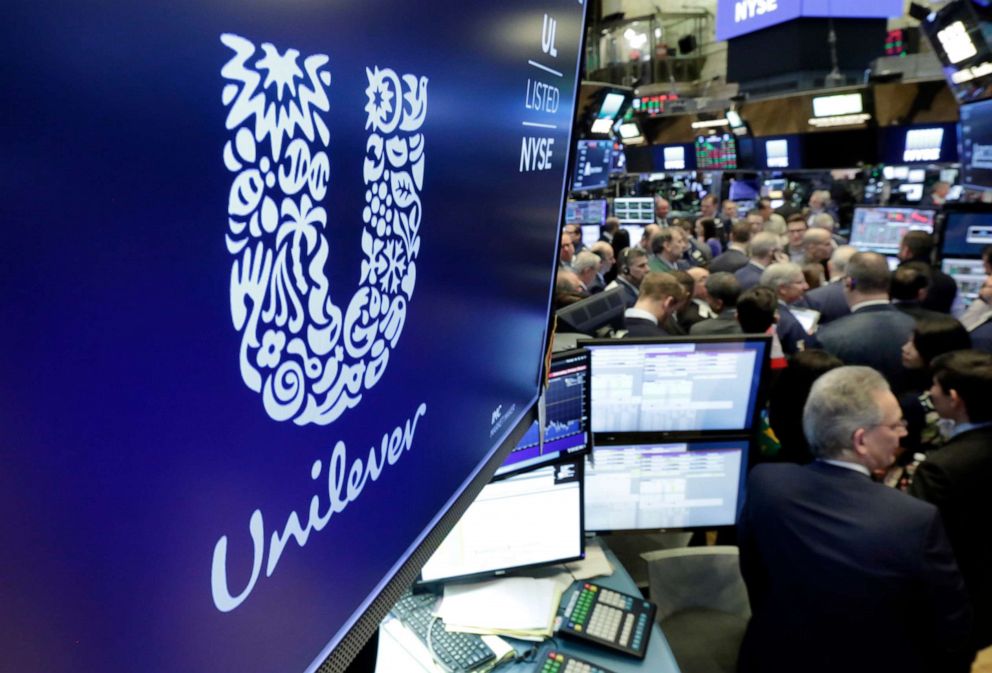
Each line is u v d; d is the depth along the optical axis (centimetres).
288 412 48
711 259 650
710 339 177
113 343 33
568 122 113
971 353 194
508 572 164
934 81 827
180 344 37
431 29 63
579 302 254
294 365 48
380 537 65
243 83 40
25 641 30
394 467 66
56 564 31
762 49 1655
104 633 34
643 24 1958
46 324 29
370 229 56
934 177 996
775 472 169
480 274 83
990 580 188
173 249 36
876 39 1605
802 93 939
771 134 1012
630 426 185
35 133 28
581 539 169
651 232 593
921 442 279
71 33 29
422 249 66
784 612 164
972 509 186
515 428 109
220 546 42
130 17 32
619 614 154
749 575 180
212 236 39
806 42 1549
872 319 301
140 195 34
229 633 44
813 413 164
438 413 76
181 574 39
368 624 64
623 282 432
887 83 871
